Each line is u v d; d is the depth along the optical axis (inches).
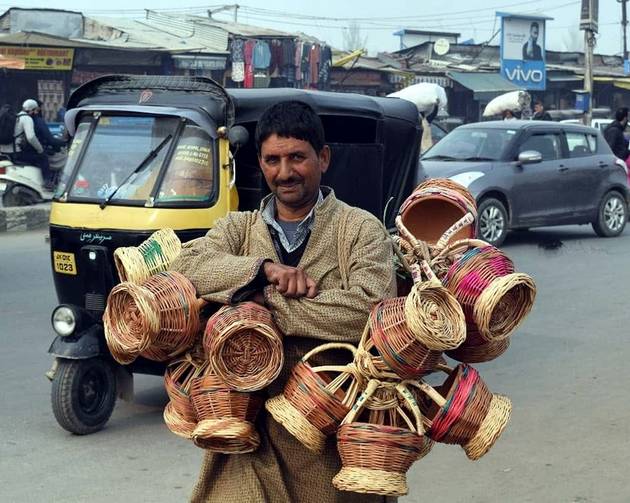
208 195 240.1
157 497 190.2
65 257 241.3
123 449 217.6
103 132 250.5
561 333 330.0
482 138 538.6
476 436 109.4
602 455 213.0
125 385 234.1
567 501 187.8
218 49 1090.1
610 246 531.2
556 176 534.6
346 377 107.3
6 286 408.5
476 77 1430.9
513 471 203.9
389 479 104.4
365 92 1263.5
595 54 1899.6
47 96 961.5
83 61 969.5
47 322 343.0
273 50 1124.5
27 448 217.8
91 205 238.5
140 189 238.5
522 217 521.3
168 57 1029.8
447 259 119.3
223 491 113.9
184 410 114.9
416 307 100.8
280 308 107.5
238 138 238.4
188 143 242.1
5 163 621.3
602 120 1141.1
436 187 127.7
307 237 113.7
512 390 264.2
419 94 689.6
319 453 111.3
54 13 1042.1
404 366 104.0
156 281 111.0
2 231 583.8
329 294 108.0
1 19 1032.8
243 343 105.4
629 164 678.5
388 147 309.9
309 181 112.2
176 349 113.3
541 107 847.1
